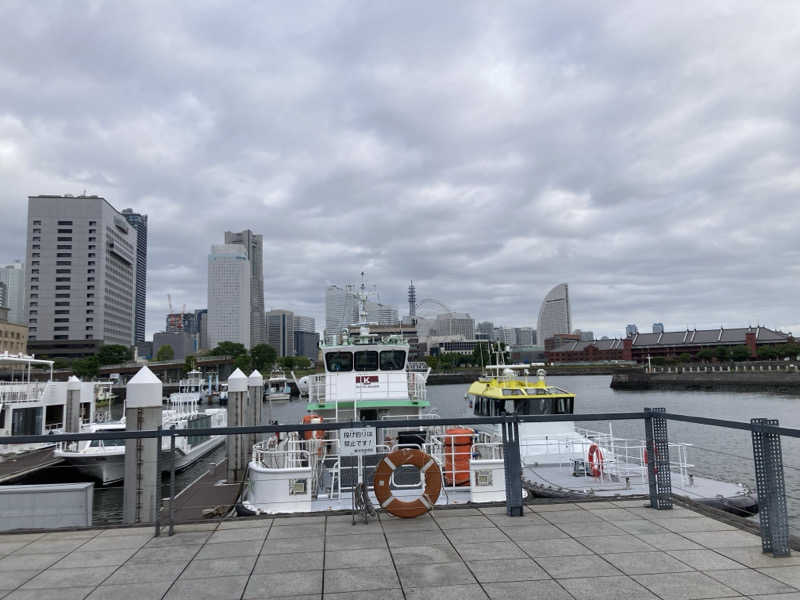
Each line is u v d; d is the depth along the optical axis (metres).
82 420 46.78
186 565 6.70
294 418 79.88
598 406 86.75
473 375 169.62
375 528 8.12
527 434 22.62
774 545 6.63
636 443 42.06
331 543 7.45
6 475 28.55
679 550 6.93
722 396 98.81
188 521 8.62
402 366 23.00
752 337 190.50
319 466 18.28
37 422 37.53
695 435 46.62
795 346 165.38
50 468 31.47
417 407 21.98
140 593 5.85
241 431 8.00
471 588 5.81
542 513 8.77
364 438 8.55
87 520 9.83
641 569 6.29
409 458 8.55
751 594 5.54
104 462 31.11
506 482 8.73
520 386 24.77
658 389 124.81
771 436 6.74
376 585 5.95
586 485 16.95
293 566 6.59
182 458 36.69
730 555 6.71
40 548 7.44
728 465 33.22
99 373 151.75
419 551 7.05
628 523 8.16
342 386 22.47
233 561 6.80
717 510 8.73
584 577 6.07
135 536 7.93
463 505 9.27
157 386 18.22
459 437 17.08
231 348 186.38
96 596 5.79
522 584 5.90
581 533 7.71
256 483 15.53
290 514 8.91
